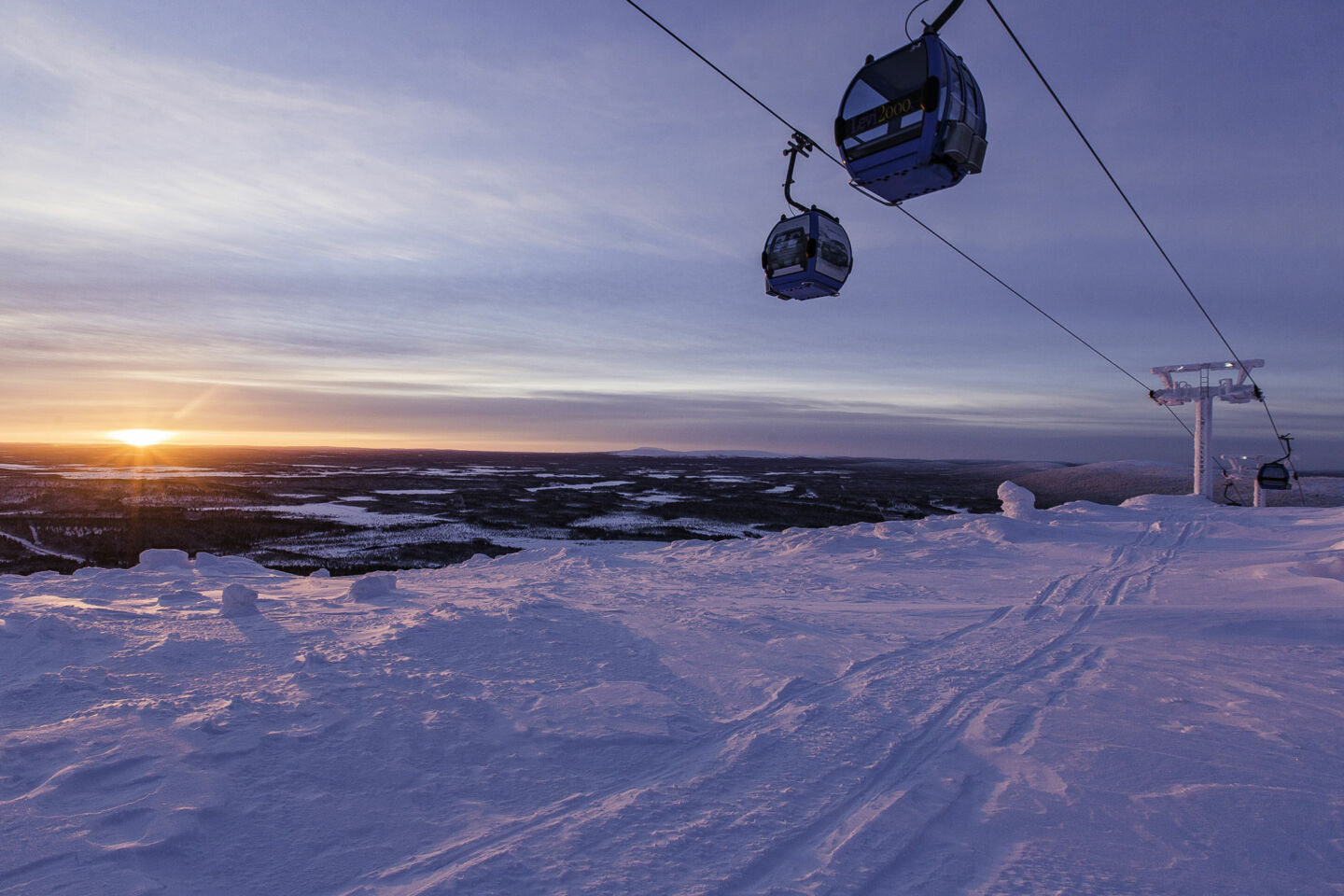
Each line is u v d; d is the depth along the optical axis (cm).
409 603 894
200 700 479
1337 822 354
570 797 376
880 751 445
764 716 511
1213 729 486
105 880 277
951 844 332
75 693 480
